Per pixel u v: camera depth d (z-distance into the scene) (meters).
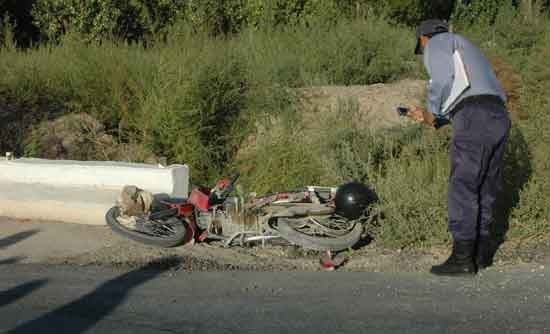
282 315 6.02
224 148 10.93
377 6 18.28
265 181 10.22
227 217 8.26
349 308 6.19
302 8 17.56
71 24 16.86
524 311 6.12
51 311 6.09
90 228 8.66
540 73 11.38
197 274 7.16
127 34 17.20
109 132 11.41
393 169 9.00
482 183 7.28
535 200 8.48
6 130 11.11
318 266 7.59
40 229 8.61
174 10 17.44
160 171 8.76
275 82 11.82
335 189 8.61
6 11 17.67
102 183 8.78
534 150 9.19
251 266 7.52
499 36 14.77
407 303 6.32
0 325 5.78
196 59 11.59
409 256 7.89
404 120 10.98
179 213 8.21
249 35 14.18
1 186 9.04
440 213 8.23
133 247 7.97
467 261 7.10
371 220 8.38
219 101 11.10
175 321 5.88
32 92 11.62
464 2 20.56
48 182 8.91
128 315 6.00
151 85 11.40
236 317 5.97
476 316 6.01
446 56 7.04
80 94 11.61
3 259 7.62
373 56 14.09
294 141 10.57
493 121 7.00
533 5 17.50
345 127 10.35
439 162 9.06
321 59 13.48
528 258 7.72
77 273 7.14
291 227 8.01
